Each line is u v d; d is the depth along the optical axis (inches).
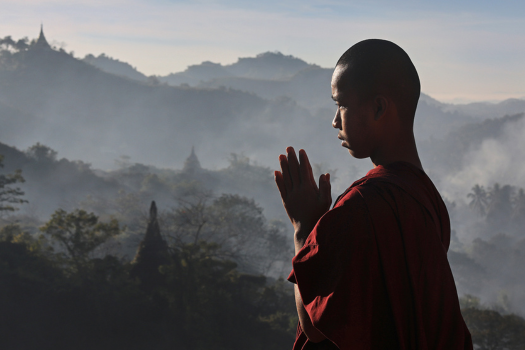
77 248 1569.9
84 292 1544.0
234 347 1501.0
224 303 1612.9
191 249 1539.1
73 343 1402.6
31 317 1461.6
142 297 1574.8
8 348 1344.7
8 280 1558.8
